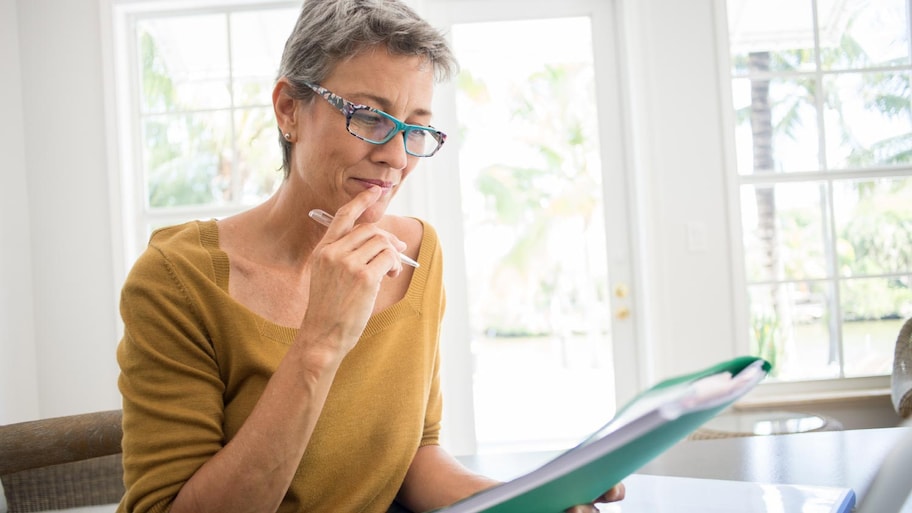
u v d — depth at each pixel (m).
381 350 0.96
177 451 0.83
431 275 1.08
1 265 3.00
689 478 0.93
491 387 7.29
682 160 3.13
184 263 0.89
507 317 7.36
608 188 3.32
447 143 3.33
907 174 3.18
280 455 0.78
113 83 3.16
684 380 0.62
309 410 0.79
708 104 3.13
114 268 3.16
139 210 3.27
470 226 5.77
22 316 3.11
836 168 3.19
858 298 3.19
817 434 1.19
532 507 0.64
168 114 3.28
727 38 3.13
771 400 3.08
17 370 3.06
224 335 0.89
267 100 3.26
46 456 1.32
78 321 3.17
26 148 3.18
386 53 0.86
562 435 4.97
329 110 0.87
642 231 3.18
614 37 3.30
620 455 0.56
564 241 6.32
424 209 3.22
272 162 3.27
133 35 3.26
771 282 3.18
